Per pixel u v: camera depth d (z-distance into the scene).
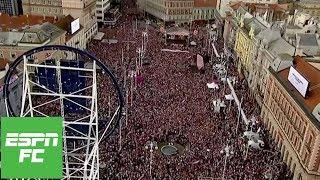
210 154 83.94
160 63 141.00
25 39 121.56
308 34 118.00
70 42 146.62
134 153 82.44
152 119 97.31
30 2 179.25
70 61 64.00
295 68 95.50
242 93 125.25
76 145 71.38
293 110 89.69
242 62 142.50
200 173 76.81
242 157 84.31
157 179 74.00
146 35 172.50
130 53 150.75
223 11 191.75
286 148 90.38
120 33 185.62
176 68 136.62
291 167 86.38
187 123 96.81
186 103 108.19
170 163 79.75
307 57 110.44
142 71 130.50
